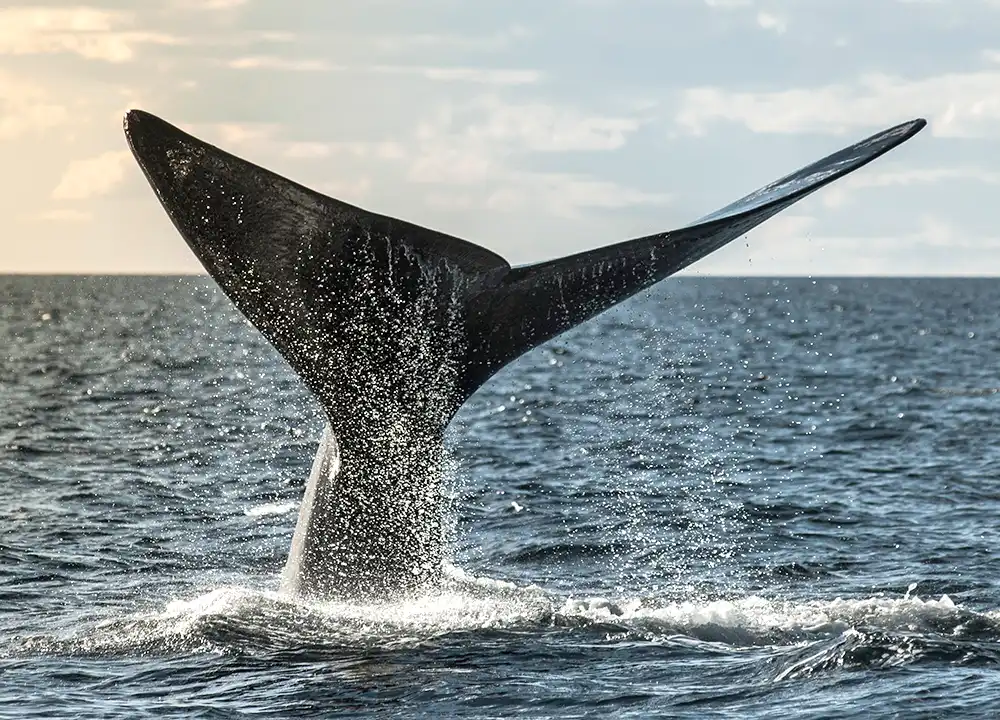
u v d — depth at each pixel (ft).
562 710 85.35
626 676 91.20
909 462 218.79
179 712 86.22
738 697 87.10
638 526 156.87
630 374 428.97
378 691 88.89
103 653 98.73
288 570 107.04
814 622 103.40
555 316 95.55
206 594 121.29
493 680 90.43
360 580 101.91
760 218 93.61
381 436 99.45
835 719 82.53
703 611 106.52
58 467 208.95
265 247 92.07
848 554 141.38
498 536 150.51
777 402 329.31
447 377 97.09
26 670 95.35
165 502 175.63
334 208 91.35
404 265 93.45
